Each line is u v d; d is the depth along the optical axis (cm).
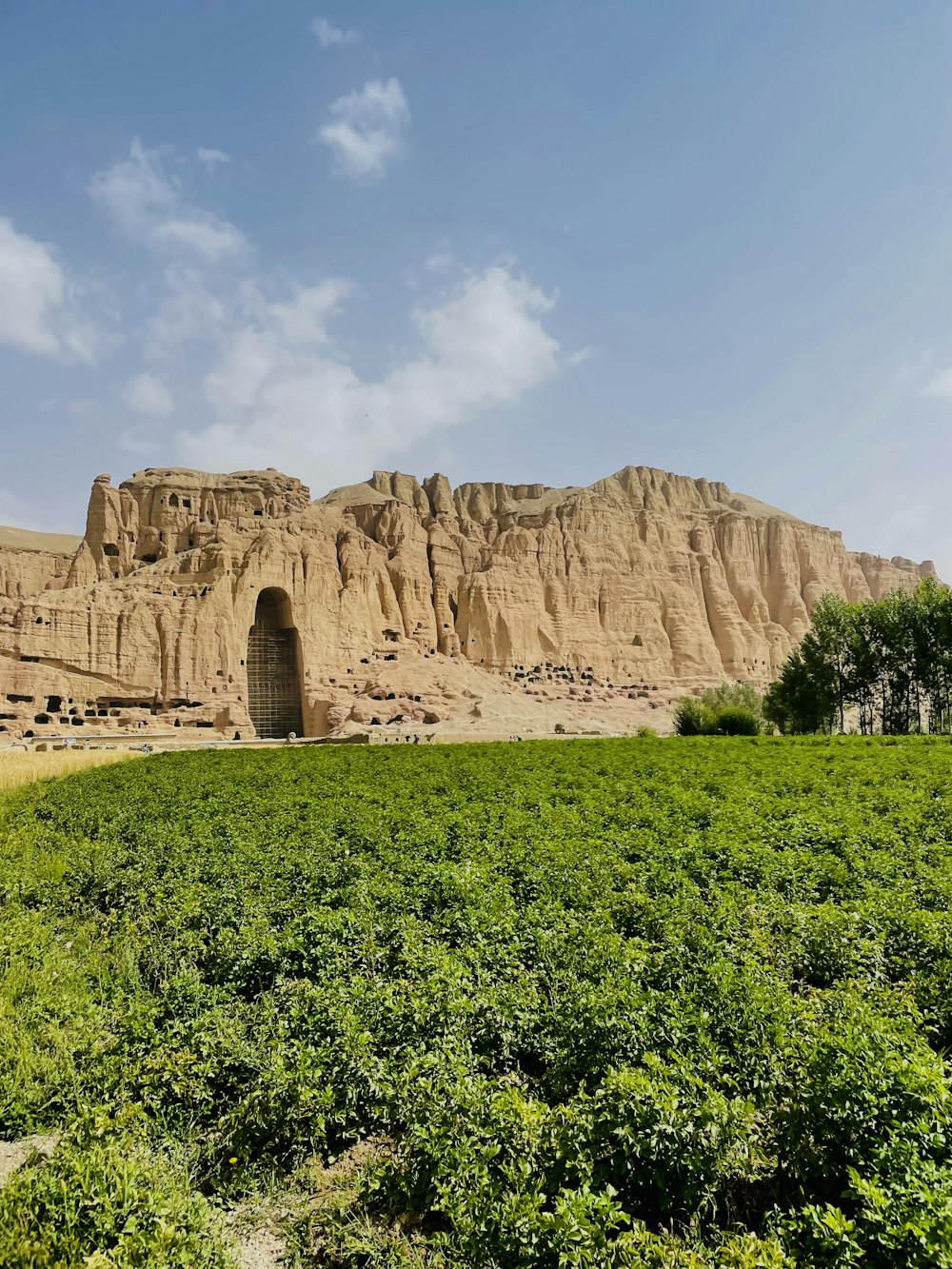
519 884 1814
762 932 1428
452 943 1460
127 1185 762
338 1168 931
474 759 5522
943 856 1928
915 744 5722
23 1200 753
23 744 10312
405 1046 1021
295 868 1991
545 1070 1099
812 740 6544
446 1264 731
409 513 17875
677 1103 799
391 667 14475
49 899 1925
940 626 8556
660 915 1491
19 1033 1112
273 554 14262
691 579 19588
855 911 1478
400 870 1950
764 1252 649
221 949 1442
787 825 2378
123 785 4303
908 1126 759
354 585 15425
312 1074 965
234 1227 830
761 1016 1017
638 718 15425
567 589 18000
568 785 3825
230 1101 1016
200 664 12862
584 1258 651
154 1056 1044
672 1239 718
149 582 13338
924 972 1243
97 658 12150
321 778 4556
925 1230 624
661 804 2958
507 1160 814
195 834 2614
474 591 16862
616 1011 1032
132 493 15912
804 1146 820
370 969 1344
